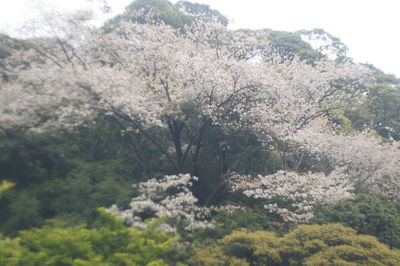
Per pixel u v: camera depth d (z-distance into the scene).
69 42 12.66
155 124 12.38
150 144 15.13
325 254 8.06
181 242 9.88
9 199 10.46
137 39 14.08
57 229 5.85
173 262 8.88
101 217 9.60
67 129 11.83
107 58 14.05
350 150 14.88
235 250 8.78
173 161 13.89
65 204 10.64
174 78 13.84
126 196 10.88
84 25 12.92
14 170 11.34
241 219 11.40
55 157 12.10
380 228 11.56
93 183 11.42
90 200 10.56
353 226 11.29
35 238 5.83
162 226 9.90
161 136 15.26
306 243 8.64
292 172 12.27
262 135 14.55
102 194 10.80
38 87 11.41
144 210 10.30
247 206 13.13
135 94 12.02
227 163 15.16
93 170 11.84
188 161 15.01
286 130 14.16
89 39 13.07
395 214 12.04
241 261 8.18
